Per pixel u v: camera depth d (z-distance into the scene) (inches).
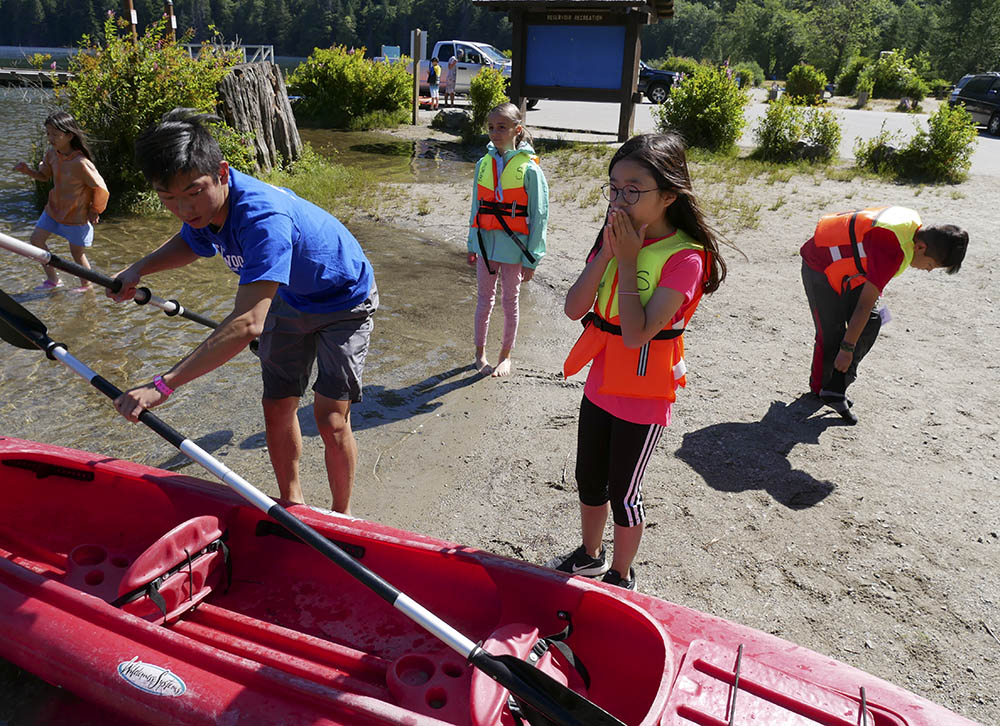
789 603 135.6
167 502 131.0
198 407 198.4
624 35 647.8
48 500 139.9
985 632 129.7
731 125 641.6
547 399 212.4
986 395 219.0
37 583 107.5
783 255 356.5
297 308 130.9
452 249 355.9
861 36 2910.9
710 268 111.5
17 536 137.0
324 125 804.6
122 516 136.0
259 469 171.3
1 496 139.8
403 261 333.4
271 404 137.0
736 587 139.4
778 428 197.5
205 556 117.4
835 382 203.0
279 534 127.6
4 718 107.0
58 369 213.2
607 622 103.5
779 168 571.8
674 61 1835.6
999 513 162.9
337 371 134.2
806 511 162.6
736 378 227.5
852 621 131.5
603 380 117.0
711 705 88.1
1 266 293.9
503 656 86.7
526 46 674.2
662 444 188.5
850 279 185.8
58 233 272.2
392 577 119.8
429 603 117.9
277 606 122.0
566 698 82.0
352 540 120.7
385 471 174.9
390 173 545.0
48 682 106.7
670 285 106.6
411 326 261.3
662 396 114.6
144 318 249.6
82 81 410.9
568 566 141.4
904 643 126.7
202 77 429.1
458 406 206.5
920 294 307.4
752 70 1945.1
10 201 397.7
